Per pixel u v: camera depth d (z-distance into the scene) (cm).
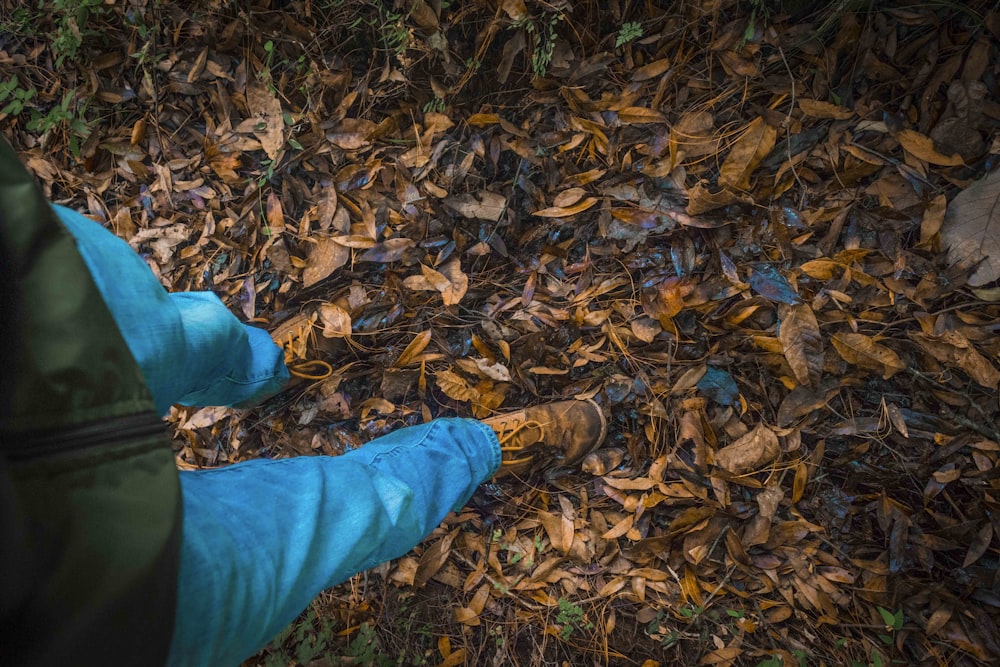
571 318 153
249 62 157
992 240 133
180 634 56
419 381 156
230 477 73
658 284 149
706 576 148
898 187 139
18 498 39
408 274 156
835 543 145
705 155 146
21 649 39
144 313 60
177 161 162
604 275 152
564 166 152
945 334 138
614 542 151
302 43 155
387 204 156
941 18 132
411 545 91
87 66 161
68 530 41
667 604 148
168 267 161
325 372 157
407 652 151
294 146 153
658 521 150
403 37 149
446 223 155
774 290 142
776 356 144
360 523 78
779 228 143
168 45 159
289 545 69
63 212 58
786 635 144
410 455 100
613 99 149
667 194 148
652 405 150
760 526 146
